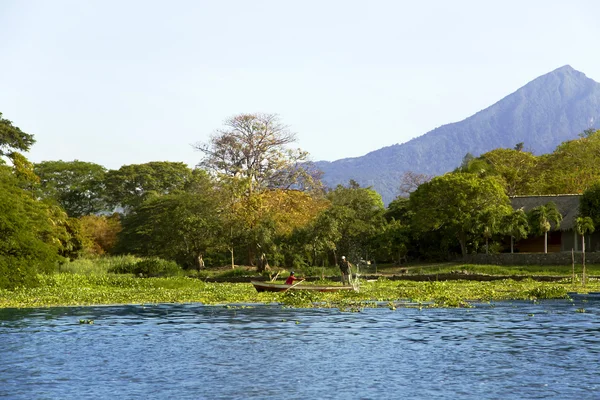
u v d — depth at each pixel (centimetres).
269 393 1683
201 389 1723
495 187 7256
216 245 7712
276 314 3284
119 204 13138
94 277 5756
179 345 2352
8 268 4422
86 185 12975
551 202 7038
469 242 7469
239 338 2494
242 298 4169
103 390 1712
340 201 9056
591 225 6281
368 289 4716
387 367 1959
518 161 10206
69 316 3256
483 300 3869
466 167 9444
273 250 7206
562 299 3906
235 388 1733
